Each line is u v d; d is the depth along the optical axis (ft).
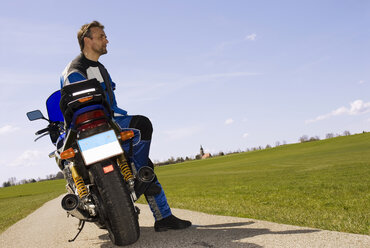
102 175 8.98
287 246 8.61
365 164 107.14
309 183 58.23
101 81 10.91
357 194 36.19
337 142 393.09
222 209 21.22
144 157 10.71
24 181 552.82
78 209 9.22
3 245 14.75
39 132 11.96
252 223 12.67
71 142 9.77
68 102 9.04
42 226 20.61
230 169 209.05
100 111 9.17
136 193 9.62
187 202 30.83
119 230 9.10
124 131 9.77
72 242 12.67
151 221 15.98
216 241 9.79
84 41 10.97
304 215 16.89
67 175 10.57
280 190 49.42
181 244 9.82
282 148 462.60
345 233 9.52
